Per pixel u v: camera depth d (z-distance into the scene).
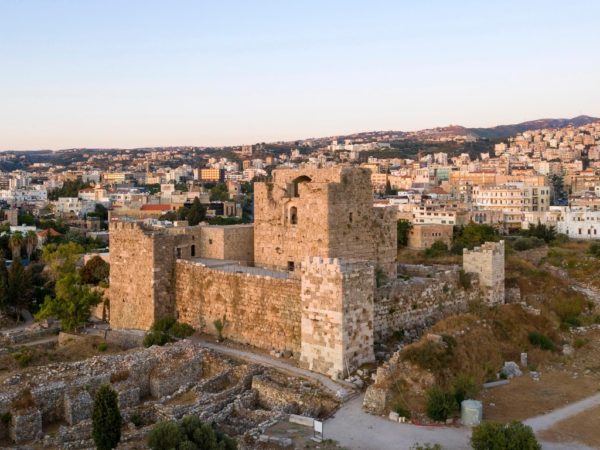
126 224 80.06
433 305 72.31
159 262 77.50
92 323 96.25
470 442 46.62
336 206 72.56
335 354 58.59
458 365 59.09
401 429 49.47
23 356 70.75
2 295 109.75
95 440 45.09
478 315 72.19
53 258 147.12
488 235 148.88
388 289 67.38
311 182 74.44
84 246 186.88
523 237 165.00
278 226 77.56
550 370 65.00
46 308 88.94
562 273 117.00
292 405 53.59
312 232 73.44
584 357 70.00
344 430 49.38
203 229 83.75
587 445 47.28
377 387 53.78
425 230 158.62
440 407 50.75
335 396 54.78
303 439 47.59
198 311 75.62
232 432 50.81
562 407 54.78
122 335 75.56
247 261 84.31
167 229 82.75
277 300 66.62
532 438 43.44
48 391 54.38
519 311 76.56
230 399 55.88
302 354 61.53
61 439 49.50
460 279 76.81
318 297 59.84
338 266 58.22
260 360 63.91
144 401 58.88
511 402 55.72
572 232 192.88
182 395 57.94
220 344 70.19
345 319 58.34
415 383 55.09
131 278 79.69
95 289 102.56
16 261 126.81
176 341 70.19
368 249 76.69
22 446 48.44
